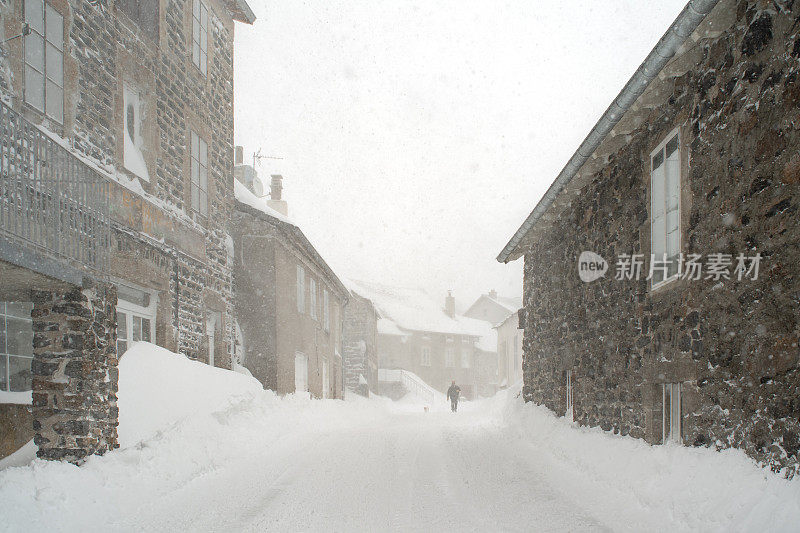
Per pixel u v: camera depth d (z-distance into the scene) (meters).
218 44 13.97
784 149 4.65
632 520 5.30
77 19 8.32
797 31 4.53
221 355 13.65
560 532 4.99
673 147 6.89
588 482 6.86
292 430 12.08
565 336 11.20
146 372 9.35
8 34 6.98
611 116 7.24
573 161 8.81
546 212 11.66
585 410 9.84
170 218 10.84
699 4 5.10
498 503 5.97
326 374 23.22
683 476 5.52
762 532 4.08
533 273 14.25
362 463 8.32
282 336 15.80
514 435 11.92
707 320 5.78
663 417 7.04
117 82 9.34
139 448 7.29
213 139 13.55
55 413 6.39
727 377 5.38
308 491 6.48
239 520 5.32
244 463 8.29
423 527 5.11
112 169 9.08
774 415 4.64
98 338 6.83
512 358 28.59
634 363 7.69
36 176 6.28
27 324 7.50
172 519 5.39
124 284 9.68
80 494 5.59
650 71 6.18
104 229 7.27
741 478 4.81
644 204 7.59
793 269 4.48
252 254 15.41
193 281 12.12
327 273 21.55
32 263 5.62
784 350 4.55
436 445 10.40
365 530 5.02
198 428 8.81
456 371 50.72
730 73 5.50
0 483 5.05
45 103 7.61
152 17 10.83
